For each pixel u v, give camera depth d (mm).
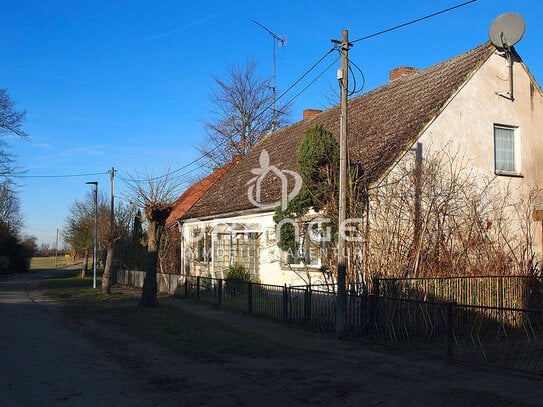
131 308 17859
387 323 10680
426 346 10156
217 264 22750
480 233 14172
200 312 16219
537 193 16594
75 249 57656
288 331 12375
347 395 7141
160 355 9891
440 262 12930
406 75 20234
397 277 11891
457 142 15508
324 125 21453
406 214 13125
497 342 10820
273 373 8406
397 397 7012
